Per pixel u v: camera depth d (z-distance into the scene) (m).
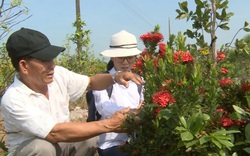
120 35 3.55
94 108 3.50
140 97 3.53
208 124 2.41
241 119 2.51
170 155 2.52
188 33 3.15
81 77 3.29
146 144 2.62
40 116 2.74
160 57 2.86
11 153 2.89
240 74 3.19
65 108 3.16
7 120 2.83
